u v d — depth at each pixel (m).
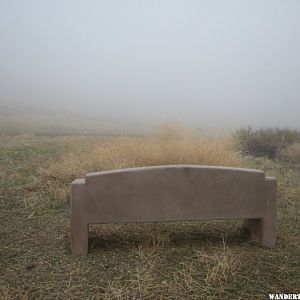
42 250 3.40
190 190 3.28
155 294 2.68
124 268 3.04
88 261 3.16
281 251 3.41
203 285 2.80
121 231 3.85
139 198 3.22
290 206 4.94
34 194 5.08
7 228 3.97
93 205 3.20
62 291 2.72
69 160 6.12
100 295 2.67
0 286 2.76
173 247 3.46
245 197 3.37
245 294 2.70
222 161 6.24
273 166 7.83
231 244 3.55
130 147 6.64
